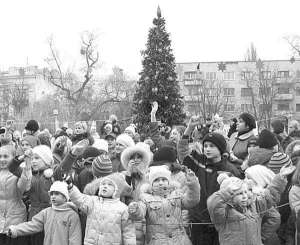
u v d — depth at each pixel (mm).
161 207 5207
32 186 6184
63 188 5504
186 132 6191
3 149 6223
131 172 6133
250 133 8000
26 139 9320
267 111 51188
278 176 5180
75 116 44281
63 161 5930
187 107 58906
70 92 47875
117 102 48688
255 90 60375
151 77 18453
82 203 5277
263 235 5414
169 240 5156
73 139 9125
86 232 5234
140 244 5348
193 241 5594
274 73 59000
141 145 6367
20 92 58812
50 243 5477
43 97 67875
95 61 47562
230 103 64812
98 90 53594
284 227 5883
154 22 18922
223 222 5020
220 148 5656
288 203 5633
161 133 11547
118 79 54188
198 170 5766
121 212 5234
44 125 33500
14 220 6086
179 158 6387
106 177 5469
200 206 5547
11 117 45000
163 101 18391
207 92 53094
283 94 63125
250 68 65438
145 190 5441
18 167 6188
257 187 5320
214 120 9156
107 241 5133
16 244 6082
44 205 6176
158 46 18656
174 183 5566
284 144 9492
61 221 5492
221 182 5168
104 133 11719
